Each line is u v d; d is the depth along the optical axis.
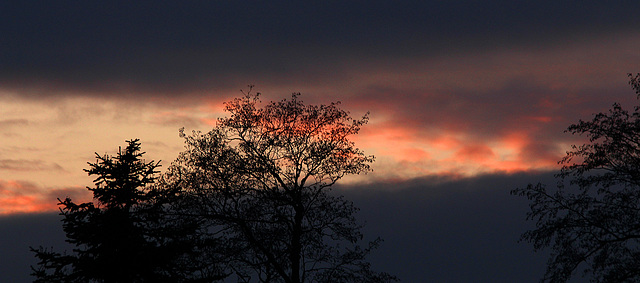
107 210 28.77
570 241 26.05
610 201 25.80
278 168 31.69
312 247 31.41
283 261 31.61
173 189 29.92
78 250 28.66
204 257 31.48
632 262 25.19
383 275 31.23
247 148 31.45
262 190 31.23
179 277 30.00
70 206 28.84
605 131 26.02
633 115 25.70
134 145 30.08
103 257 28.12
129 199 29.03
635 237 25.03
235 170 30.98
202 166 30.92
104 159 29.45
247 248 31.59
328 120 31.83
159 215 29.66
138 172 29.56
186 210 31.09
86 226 28.22
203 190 30.95
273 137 31.28
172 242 29.69
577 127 26.62
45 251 28.45
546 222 26.47
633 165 25.28
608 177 25.97
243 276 31.67
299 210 30.94
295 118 31.86
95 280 28.12
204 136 31.53
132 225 28.80
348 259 31.25
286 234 31.48
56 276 27.83
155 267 29.39
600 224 25.31
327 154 31.31
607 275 25.02
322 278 31.11
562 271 25.80
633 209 25.44
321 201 31.31
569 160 26.78
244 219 31.09
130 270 28.14
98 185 29.16
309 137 31.88
